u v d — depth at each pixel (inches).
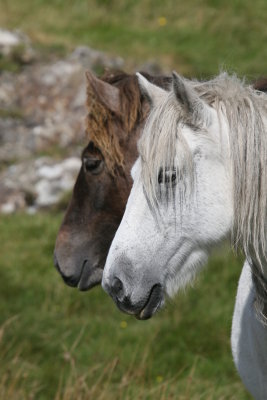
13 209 680.4
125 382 356.5
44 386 390.9
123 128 302.0
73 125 816.3
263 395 249.8
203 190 205.8
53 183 713.0
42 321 478.9
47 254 573.3
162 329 468.1
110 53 968.9
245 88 214.5
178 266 212.8
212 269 531.8
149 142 205.6
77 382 351.3
